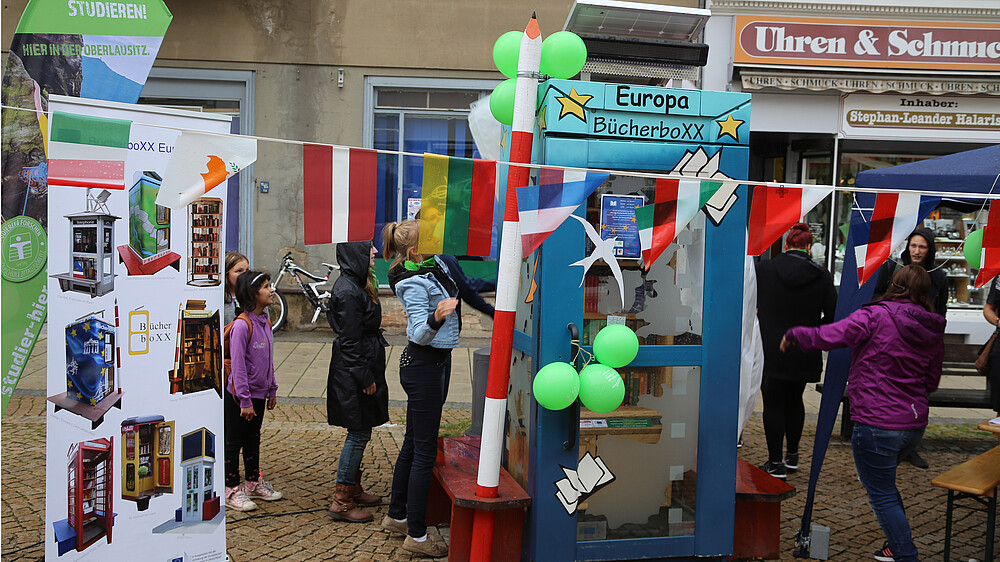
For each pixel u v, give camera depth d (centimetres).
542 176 320
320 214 293
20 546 383
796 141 1017
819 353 522
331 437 593
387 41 973
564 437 362
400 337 973
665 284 378
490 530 358
